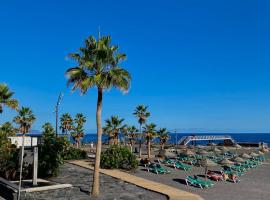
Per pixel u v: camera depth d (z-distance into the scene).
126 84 26.31
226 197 28.66
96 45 26.52
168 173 40.97
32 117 61.34
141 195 26.52
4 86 42.25
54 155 33.50
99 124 26.23
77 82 26.23
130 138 74.19
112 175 35.06
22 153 22.67
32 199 24.17
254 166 55.50
